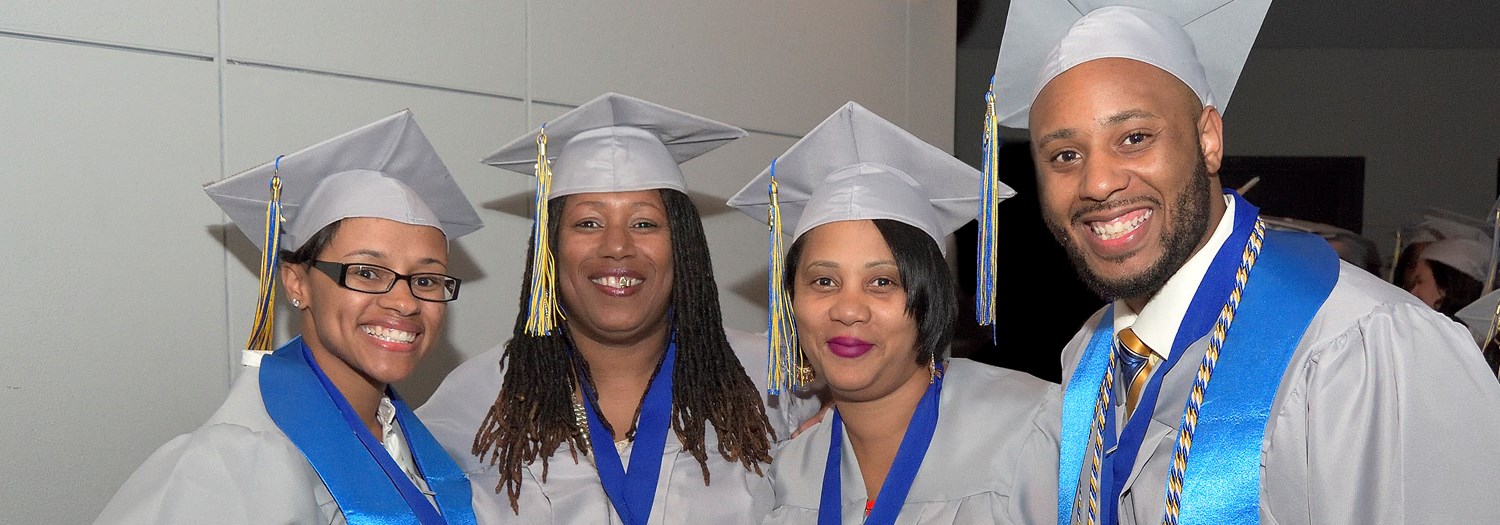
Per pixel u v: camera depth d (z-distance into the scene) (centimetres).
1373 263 521
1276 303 149
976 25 544
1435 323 140
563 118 210
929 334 181
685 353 212
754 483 208
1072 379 179
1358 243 523
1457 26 509
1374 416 135
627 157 209
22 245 205
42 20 206
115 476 221
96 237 216
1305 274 150
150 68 223
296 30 249
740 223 373
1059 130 150
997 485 178
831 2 415
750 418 212
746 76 374
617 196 207
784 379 199
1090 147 147
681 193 216
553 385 207
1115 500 157
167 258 228
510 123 299
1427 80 514
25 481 207
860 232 182
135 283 223
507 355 217
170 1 226
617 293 203
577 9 316
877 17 441
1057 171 154
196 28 231
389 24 268
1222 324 151
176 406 232
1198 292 153
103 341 218
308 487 159
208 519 147
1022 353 530
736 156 369
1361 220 522
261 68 243
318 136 254
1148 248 147
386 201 173
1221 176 544
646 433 208
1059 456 179
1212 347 150
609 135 212
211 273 238
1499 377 251
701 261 215
